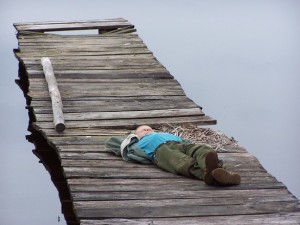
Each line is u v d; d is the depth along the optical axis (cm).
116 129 1462
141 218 1045
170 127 1473
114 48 2072
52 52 2020
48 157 1659
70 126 1453
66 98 1619
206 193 1134
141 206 1084
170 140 1254
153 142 1256
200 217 1053
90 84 1730
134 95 1655
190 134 1419
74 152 1303
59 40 2161
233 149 1348
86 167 1232
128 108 1569
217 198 1117
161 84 1744
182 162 1197
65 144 1346
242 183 1174
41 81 1728
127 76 1802
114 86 1719
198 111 1551
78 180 1176
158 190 1145
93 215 1047
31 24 2331
